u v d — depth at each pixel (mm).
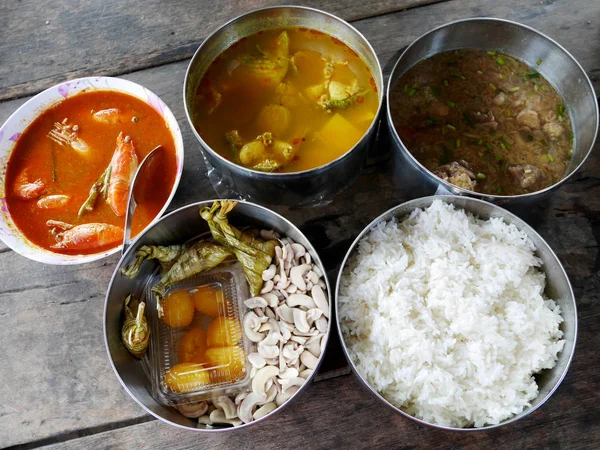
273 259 365
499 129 398
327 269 399
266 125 393
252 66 406
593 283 389
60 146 400
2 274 403
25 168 395
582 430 359
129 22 466
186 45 457
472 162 388
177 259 365
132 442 367
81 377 383
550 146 392
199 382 347
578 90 387
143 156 394
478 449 359
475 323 340
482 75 413
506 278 352
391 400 348
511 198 343
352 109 396
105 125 401
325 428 365
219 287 374
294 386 340
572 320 332
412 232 375
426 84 410
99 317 395
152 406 330
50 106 403
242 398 343
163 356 361
